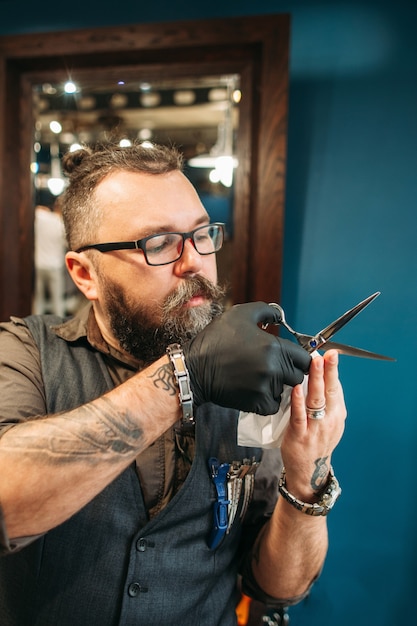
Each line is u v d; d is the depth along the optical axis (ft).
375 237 4.37
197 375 1.91
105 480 1.89
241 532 2.93
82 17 4.72
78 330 2.74
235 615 2.84
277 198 4.14
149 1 4.60
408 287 4.35
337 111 4.36
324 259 4.44
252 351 1.83
